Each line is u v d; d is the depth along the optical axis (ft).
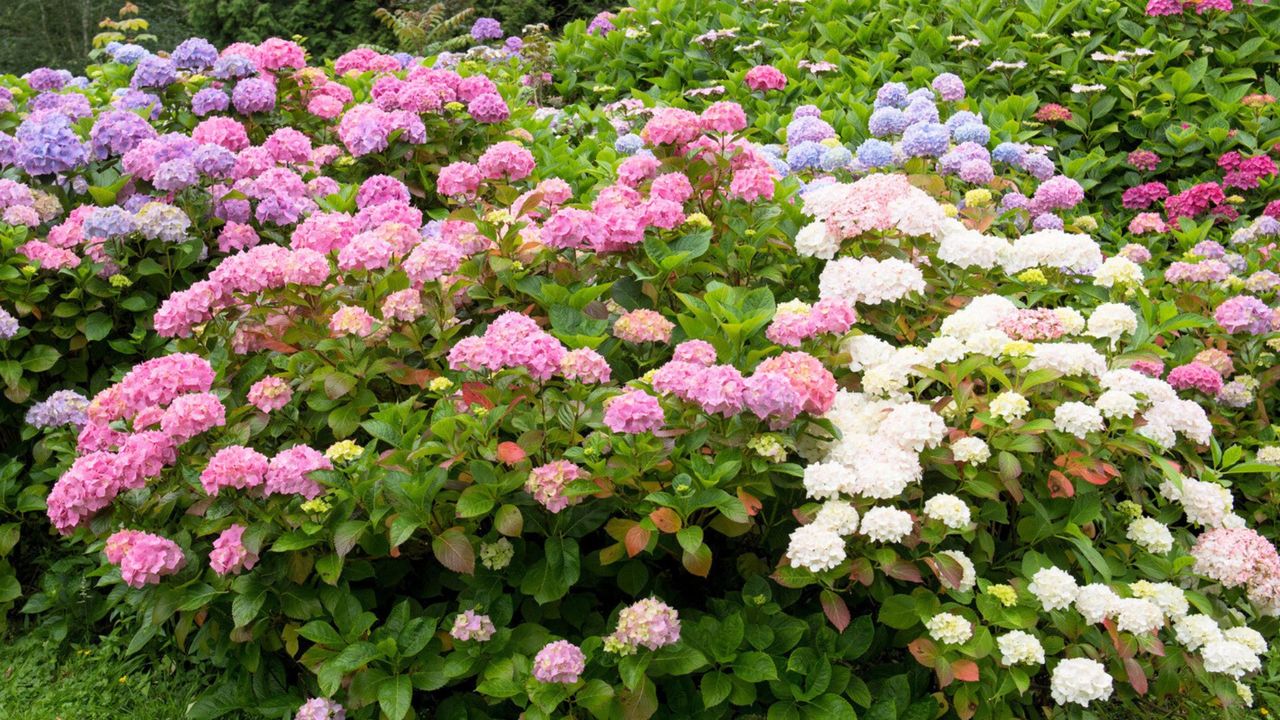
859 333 12.76
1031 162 20.70
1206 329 16.02
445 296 12.95
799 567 11.05
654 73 30.27
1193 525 13.97
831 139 20.15
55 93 20.38
